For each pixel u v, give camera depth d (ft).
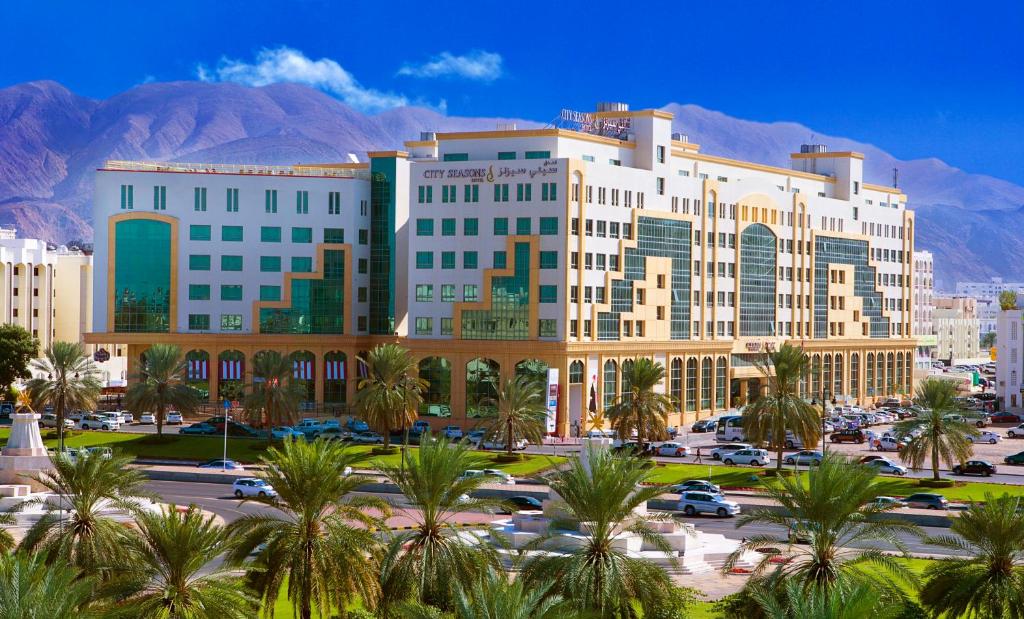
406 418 502.38
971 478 453.99
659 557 298.15
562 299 568.00
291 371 531.50
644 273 610.65
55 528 255.09
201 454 503.20
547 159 572.51
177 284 644.69
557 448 527.40
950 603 231.30
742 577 295.07
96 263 643.04
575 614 178.19
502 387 542.98
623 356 596.70
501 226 580.30
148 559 213.66
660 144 627.87
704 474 448.65
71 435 545.03
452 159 602.85
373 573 237.25
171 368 535.60
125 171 644.69
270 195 652.07
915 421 428.56
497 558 248.32
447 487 244.63
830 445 559.79
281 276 652.48
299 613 251.19
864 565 290.15
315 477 232.32
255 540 232.73
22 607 160.97
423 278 595.47
